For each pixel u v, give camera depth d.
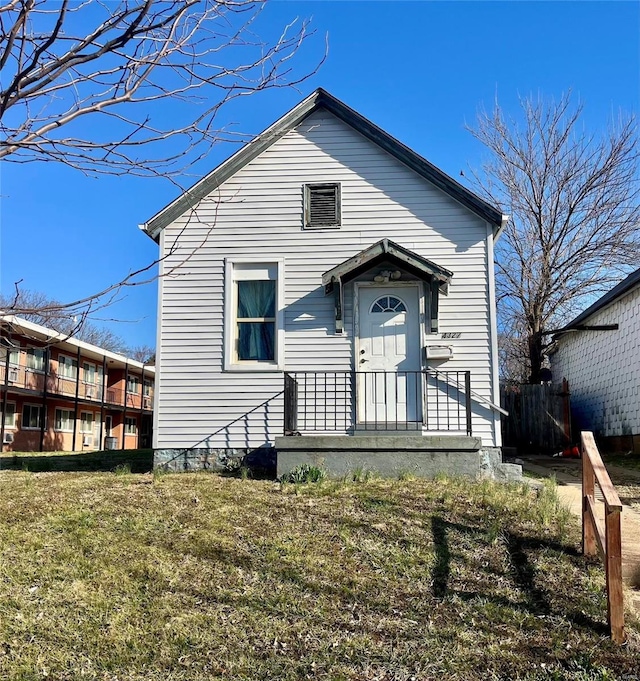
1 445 25.03
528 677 4.42
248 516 7.24
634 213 20.72
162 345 10.73
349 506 7.59
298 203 10.92
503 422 18.03
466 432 9.96
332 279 10.19
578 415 19.84
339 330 10.56
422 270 10.04
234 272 10.84
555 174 21.36
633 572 5.99
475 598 5.51
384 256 10.33
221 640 4.88
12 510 7.42
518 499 8.06
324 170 10.98
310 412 10.45
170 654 4.69
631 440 15.17
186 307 10.77
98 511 7.35
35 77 2.90
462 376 10.33
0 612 5.14
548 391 17.84
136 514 7.25
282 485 8.58
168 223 10.89
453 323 10.46
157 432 10.55
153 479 9.15
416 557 6.21
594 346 18.27
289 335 10.64
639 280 13.70
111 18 3.04
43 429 27.64
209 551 6.28
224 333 10.67
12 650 4.69
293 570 5.93
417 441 9.20
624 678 4.39
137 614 5.21
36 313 3.04
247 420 10.51
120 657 4.65
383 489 8.30
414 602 5.45
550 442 17.55
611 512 4.99
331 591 5.60
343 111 10.93
